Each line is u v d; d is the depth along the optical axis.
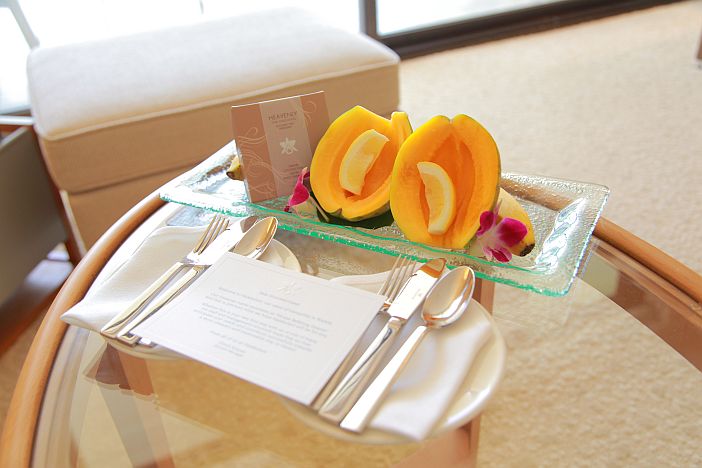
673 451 0.61
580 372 0.64
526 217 0.66
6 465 0.52
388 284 0.59
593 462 0.59
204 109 1.29
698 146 1.80
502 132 1.92
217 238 0.68
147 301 0.60
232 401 0.57
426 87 2.23
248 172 0.75
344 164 0.71
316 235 0.70
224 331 0.54
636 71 2.27
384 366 0.50
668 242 1.41
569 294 0.70
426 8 2.54
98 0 2.04
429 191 0.66
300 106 0.74
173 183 0.80
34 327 1.30
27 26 1.98
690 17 2.71
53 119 1.25
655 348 0.66
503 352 0.52
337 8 2.39
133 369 0.60
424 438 0.45
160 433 0.58
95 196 1.29
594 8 2.79
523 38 2.62
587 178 1.67
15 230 1.27
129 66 1.42
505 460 0.59
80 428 0.58
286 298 0.57
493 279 0.61
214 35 1.55
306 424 0.47
